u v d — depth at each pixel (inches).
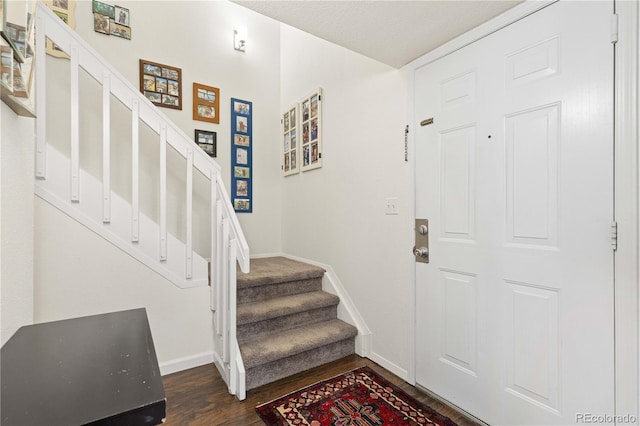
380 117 85.0
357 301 93.1
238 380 67.9
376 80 86.4
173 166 114.2
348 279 97.0
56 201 65.8
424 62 71.5
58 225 66.1
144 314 42.4
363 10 55.2
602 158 44.4
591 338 45.5
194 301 82.0
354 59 94.9
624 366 42.2
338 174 102.0
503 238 56.8
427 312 71.3
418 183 73.7
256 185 135.3
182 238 115.9
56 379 25.4
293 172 128.5
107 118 71.2
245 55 132.1
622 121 42.4
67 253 67.1
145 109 76.0
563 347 48.6
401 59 74.3
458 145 64.6
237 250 67.9
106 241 71.2
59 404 21.8
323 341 82.7
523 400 53.7
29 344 32.4
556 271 49.5
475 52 60.9
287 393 70.0
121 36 104.3
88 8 99.1
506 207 56.4
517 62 54.3
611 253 43.5
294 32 129.1
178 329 80.0
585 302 46.1
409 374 74.8
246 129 132.3
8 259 45.5
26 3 45.2
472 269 62.0
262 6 54.2
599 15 44.5
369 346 88.4
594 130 45.1
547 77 50.4
